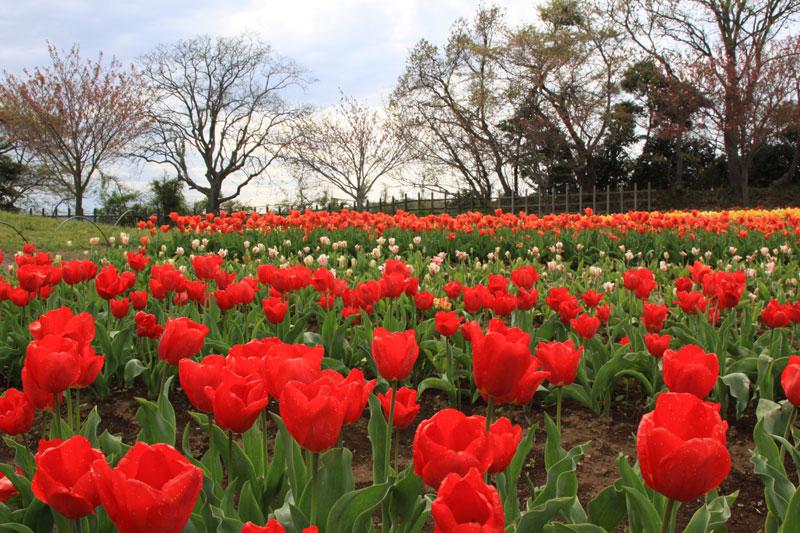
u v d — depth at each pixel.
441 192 40.88
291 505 1.64
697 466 1.15
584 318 3.42
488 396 1.69
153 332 3.95
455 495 1.02
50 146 36.38
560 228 11.93
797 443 2.91
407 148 39.25
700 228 11.43
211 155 40.09
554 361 2.26
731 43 34.66
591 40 36.69
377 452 2.12
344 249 10.38
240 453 2.15
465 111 38.69
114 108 36.16
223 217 12.03
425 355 4.39
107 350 4.12
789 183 38.44
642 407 4.04
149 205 43.81
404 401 1.93
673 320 4.97
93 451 1.32
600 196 39.22
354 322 5.07
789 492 2.08
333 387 1.44
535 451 3.43
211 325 4.27
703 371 1.88
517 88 38.38
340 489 1.80
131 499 1.02
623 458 1.99
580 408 4.04
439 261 7.01
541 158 38.19
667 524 1.31
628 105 40.72
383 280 3.88
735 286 3.98
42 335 2.28
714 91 34.50
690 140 38.78
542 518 1.71
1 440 3.54
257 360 1.85
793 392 2.23
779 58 33.31
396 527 1.84
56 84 34.47
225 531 1.72
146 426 2.47
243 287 3.74
